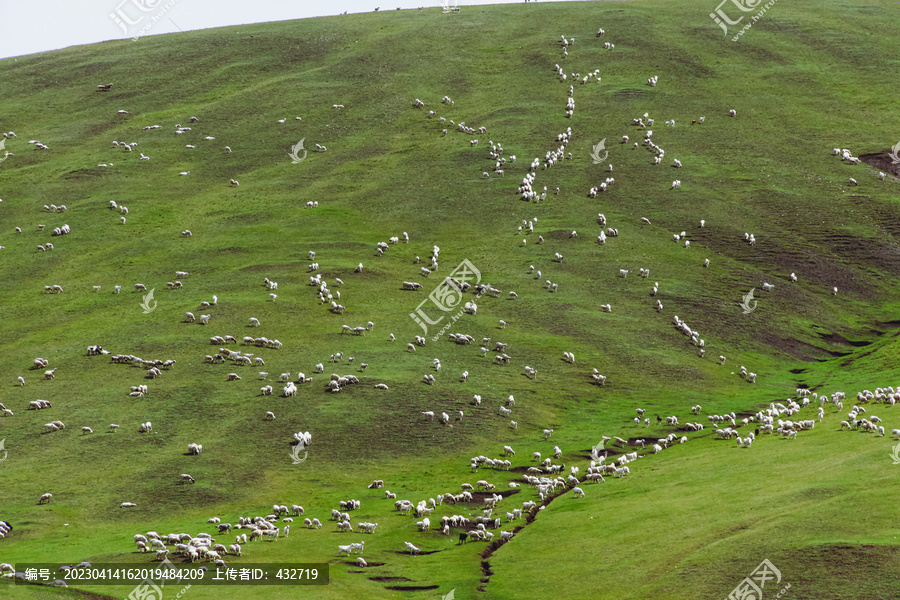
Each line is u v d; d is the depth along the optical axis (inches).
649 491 2198.6
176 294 3954.2
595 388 3213.6
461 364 3287.4
